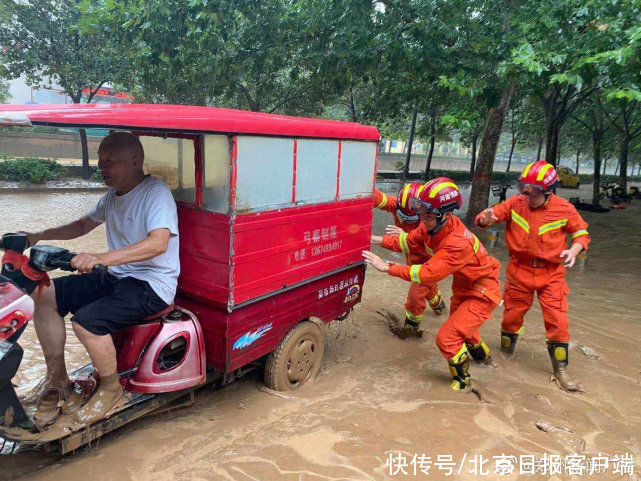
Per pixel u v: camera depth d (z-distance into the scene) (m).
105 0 9.14
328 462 2.99
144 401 3.01
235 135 2.85
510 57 7.50
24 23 15.89
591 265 9.00
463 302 4.15
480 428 3.48
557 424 3.59
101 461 2.90
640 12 6.34
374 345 4.98
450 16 9.11
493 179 34.81
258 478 2.81
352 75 11.94
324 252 3.84
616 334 5.51
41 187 16.28
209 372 3.43
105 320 2.77
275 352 3.68
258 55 11.01
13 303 2.52
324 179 3.70
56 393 2.94
